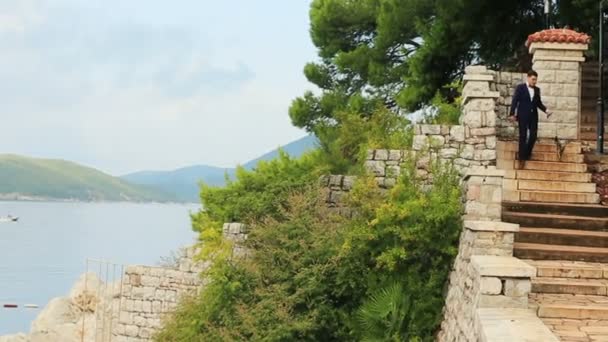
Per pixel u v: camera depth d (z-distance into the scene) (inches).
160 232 5191.9
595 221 558.6
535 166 654.5
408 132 742.5
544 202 607.5
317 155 868.6
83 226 6181.1
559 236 535.8
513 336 330.3
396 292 578.2
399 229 596.1
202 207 933.2
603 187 629.3
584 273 479.5
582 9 918.4
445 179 623.8
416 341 562.6
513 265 405.1
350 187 703.7
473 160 649.0
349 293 624.4
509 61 997.8
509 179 641.6
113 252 3154.5
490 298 401.1
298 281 639.1
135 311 900.0
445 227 590.6
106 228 5841.5
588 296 452.1
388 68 1050.7
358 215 651.5
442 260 588.7
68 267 2709.2
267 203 775.1
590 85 889.5
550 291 458.6
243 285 664.4
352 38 1141.1
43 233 5068.9
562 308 416.8
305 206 681.0
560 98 721.0
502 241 497.4
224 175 920.9
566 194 621.9
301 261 642.8
